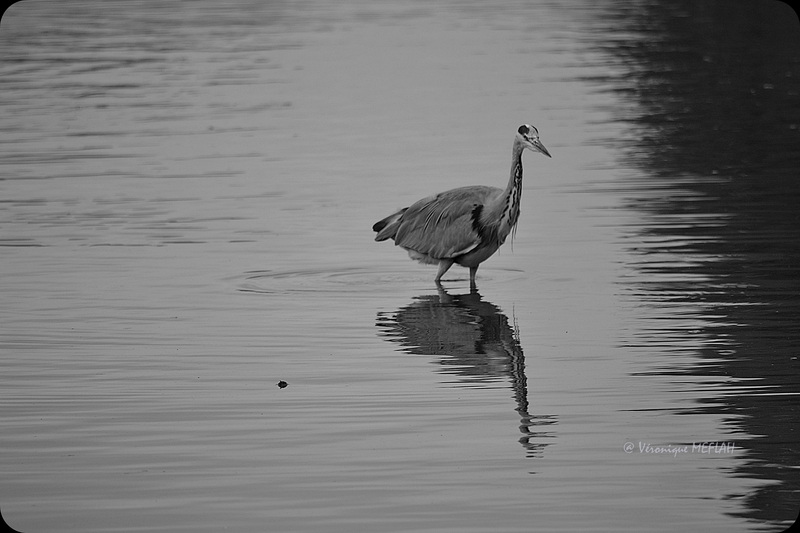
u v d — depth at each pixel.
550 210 20.36
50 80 36.12
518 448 10.21
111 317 14.59
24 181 23.44
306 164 24.58
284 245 18.41
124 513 9.06
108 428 10.81
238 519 8.95
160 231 19.34
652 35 42.69
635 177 22.62
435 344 13.38
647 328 13.64
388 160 24.72
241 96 33.19
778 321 13.69
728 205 19.95
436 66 37.66
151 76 36.59
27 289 15.95
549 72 36.06
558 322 14.09
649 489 9.39
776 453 9.98
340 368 12.54
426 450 10.20
